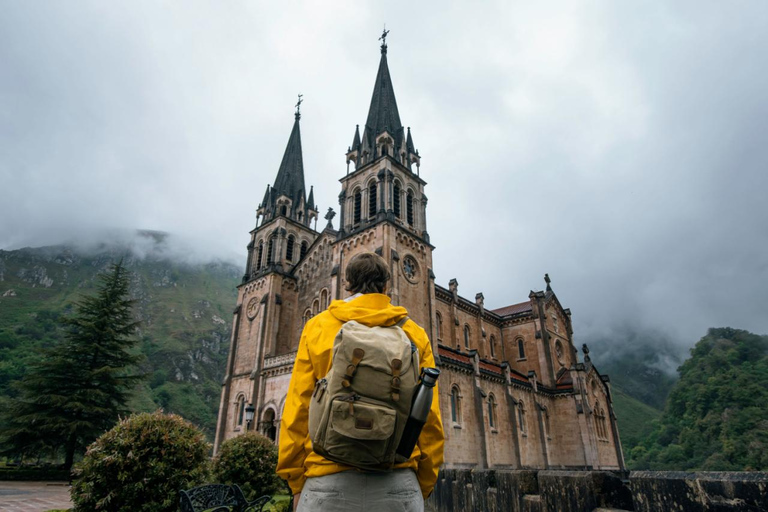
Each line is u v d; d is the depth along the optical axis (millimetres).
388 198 45469
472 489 11836
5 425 43062
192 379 166500
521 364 64312
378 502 3059
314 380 3498
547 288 71438
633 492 5875
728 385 125250
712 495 5016
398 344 3152
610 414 64062
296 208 62312
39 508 22734
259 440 22484
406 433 3133
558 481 7730
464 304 59875
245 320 55094
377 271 4129
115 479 13633
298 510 3301
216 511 9805
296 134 69375
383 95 55781
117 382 46562
